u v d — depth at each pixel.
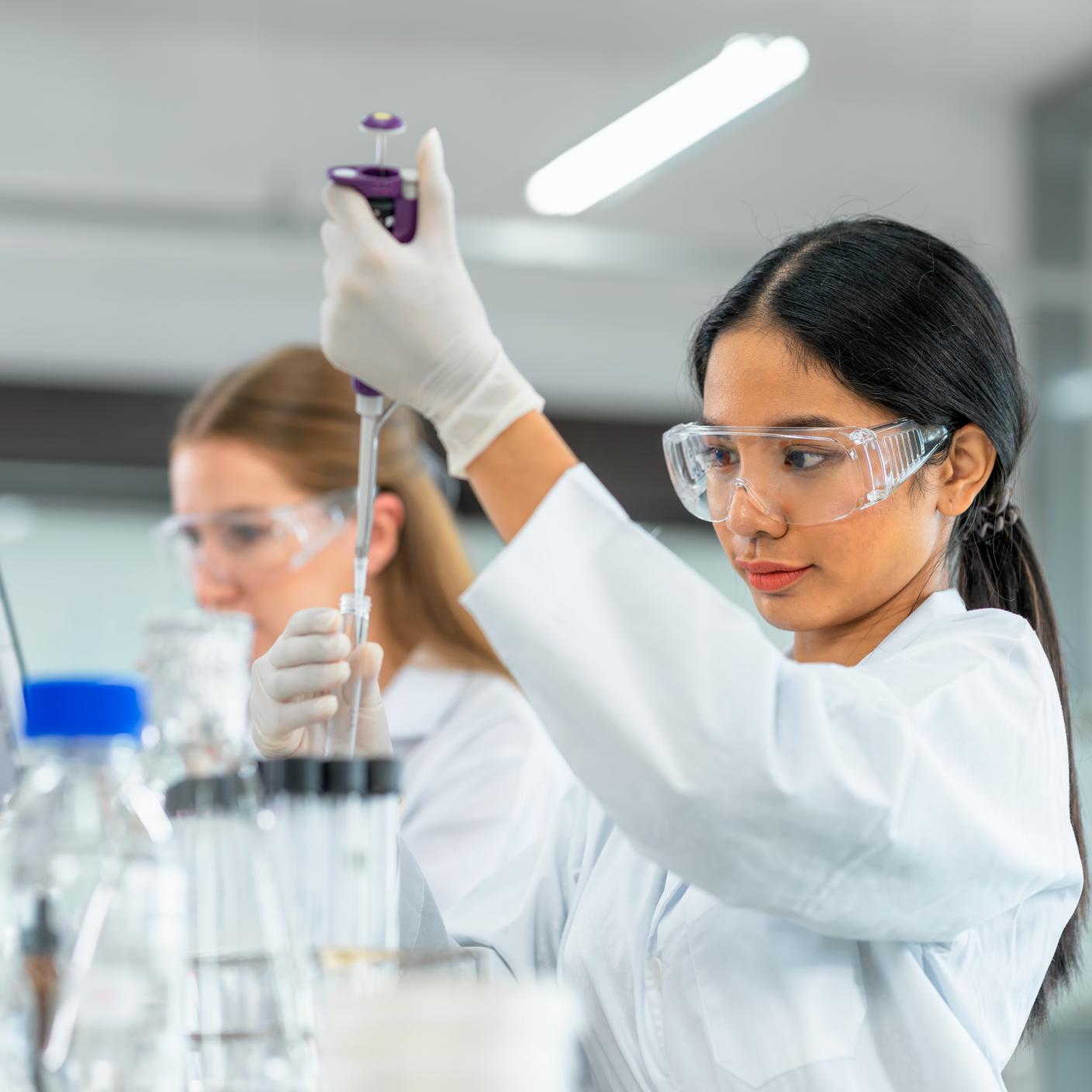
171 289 5.20
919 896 1.15
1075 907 1.40
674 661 1.10
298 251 5.28
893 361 1.31
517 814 2.25
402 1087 0.78
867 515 1.30
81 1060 0.93
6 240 5.11
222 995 0.98
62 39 5.18
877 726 1.13
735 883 1.11
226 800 1.00
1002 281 5.46
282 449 2.40
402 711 2.34
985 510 1.46
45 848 0.99
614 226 5.49
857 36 5.36
